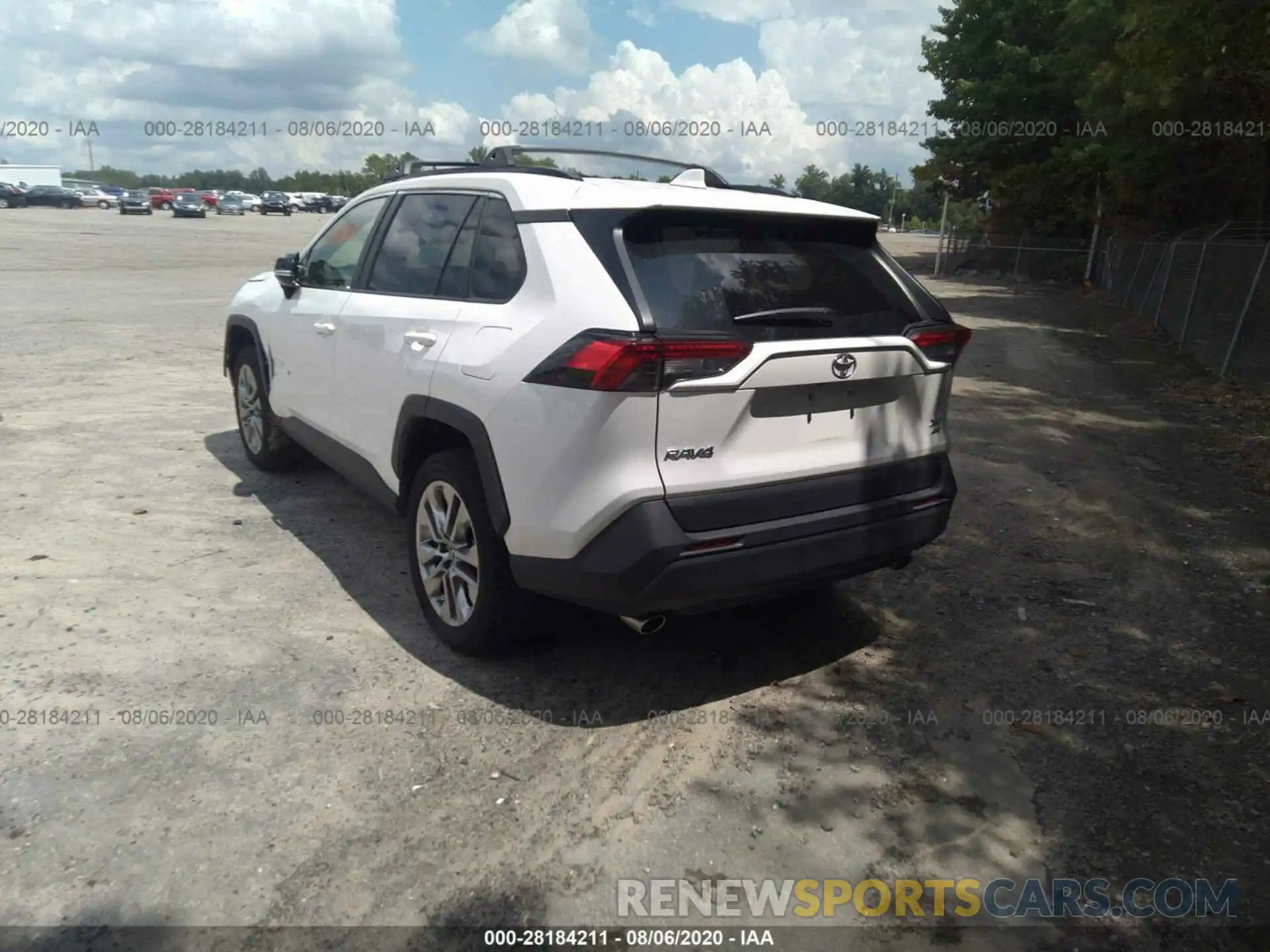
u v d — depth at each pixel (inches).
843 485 140.6
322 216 2733.8
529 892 106.8
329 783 123.7
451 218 165.6
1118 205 948.6
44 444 271.6
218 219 2294.5
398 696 145.3
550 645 163.6
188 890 104.7
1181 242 593.6
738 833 117.7
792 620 175.9
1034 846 116.5
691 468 127.1
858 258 152.9
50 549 195.8
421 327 158.9
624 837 116.3
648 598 126.3
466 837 115.0
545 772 128.1
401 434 163.0
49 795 118.8
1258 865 113.2
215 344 459.5
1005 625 175.2
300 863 109.4
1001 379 433.7
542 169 158.2
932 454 155.1
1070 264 1175.0
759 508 131.8
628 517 124.3
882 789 126.8
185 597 175.8
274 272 218.5
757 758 133.0
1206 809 123.1
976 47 1163.9
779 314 132.6
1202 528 227.1
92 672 148.3
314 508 226.5
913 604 183.8
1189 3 394.3
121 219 2003.0
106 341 454.0
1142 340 593.0
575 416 125.0
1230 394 392.8
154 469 252.8
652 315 124.6
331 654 157.1
